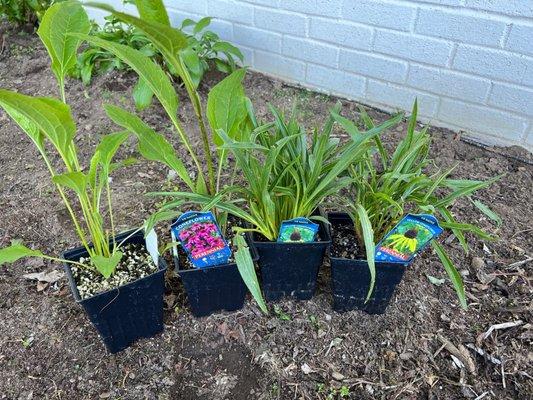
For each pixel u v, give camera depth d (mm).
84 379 1162
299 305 1322
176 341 1245
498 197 1685
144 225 1150
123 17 698
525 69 1716
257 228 1248
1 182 1786
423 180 1140
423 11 1808
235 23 2361
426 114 2064
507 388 1143
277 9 2176
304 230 1106
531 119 1816
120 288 1060
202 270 1137
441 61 1885
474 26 1732
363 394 1131
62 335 1256
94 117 2113
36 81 2412
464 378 1160
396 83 2061
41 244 1521
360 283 1197
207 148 1117
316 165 1078
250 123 1214
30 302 1340
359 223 1197
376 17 1932
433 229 1011
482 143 1972
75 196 1710
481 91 1862
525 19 1620
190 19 2285
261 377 1169
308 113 2146
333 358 1203
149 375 1173
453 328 1265
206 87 2320
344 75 2193
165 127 2049
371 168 1203
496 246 1498
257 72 2473
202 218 1033
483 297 1347
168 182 1757
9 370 1178
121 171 1809
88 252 1172
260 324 1277
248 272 1046
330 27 2078
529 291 1353
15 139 2033
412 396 1126
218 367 1192
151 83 979
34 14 2887
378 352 1216
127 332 1188
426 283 1386
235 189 1130
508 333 1250
